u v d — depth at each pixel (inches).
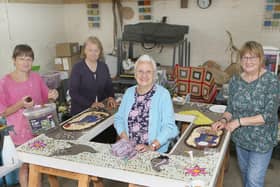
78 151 68.3
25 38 161.8
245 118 73.3
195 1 166.2
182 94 136.9
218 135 75.3
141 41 154.6
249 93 73.2
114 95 116.6
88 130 80.7
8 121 86.9
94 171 62.6
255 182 77.3
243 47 71.8
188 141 72.5
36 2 168.1
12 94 87.0
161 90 76.4
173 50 171.9
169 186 56.7
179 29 151.4
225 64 170.2
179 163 62.0
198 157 64.4
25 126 88.2
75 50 179.3
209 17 166.2
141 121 75.5
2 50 146.8
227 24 163.9
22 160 68.8
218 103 132.0
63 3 194.5
